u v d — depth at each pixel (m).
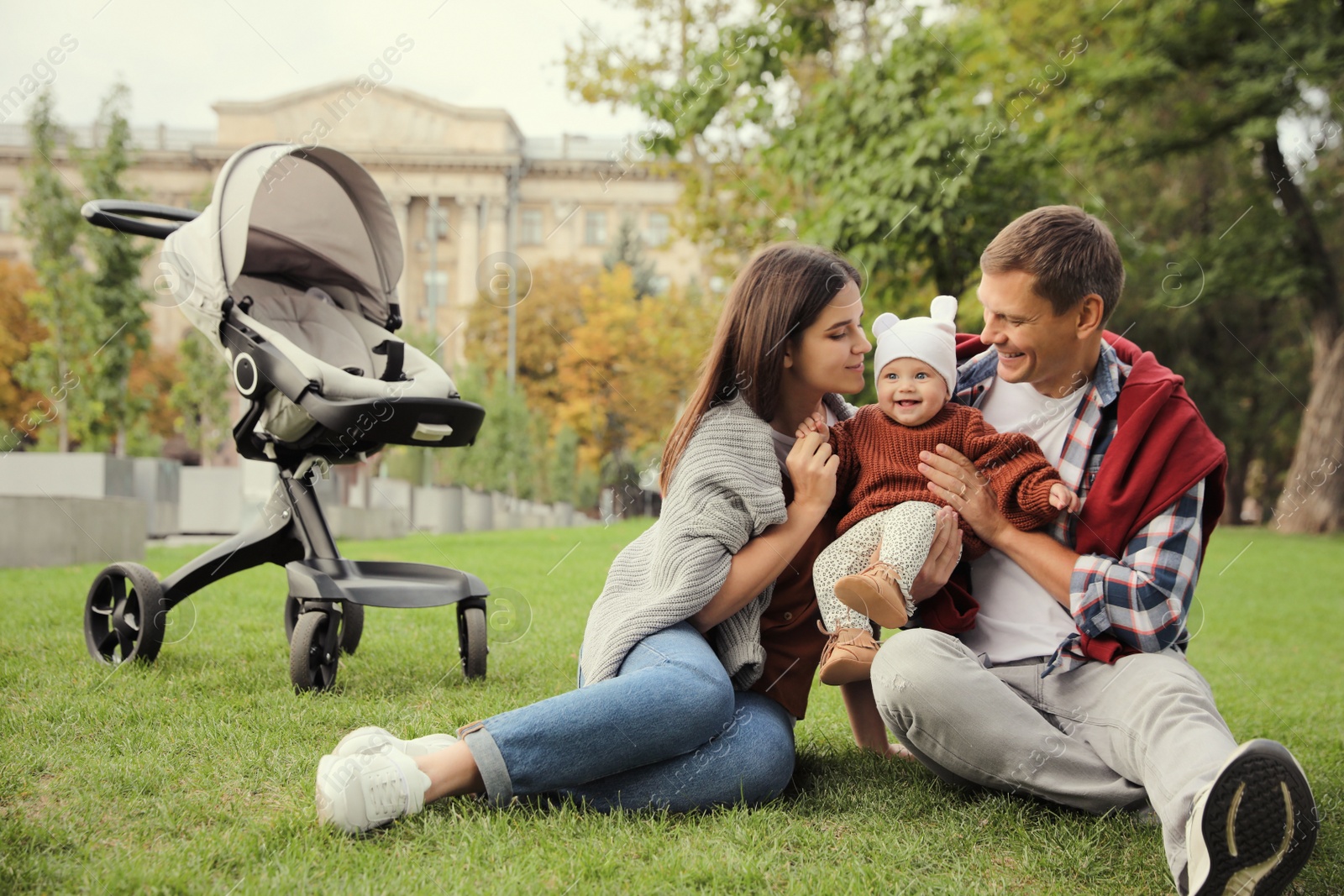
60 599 4.39
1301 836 1.25
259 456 3.11
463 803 1.60
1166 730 1.50
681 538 1.73
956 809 1.73
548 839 1.49
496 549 8.09
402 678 2.77
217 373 19.94
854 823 1.68
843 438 1.98
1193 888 1.30
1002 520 1.78
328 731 2.14
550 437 20.42
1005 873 1.49
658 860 1.44
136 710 2.27
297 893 1.29
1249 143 14.52
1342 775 2.23
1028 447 1.79
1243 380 19.58
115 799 1.68
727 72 7.95
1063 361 1.76
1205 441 1.71
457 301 29.69
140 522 8.03
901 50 7.28
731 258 9.34
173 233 3.07
